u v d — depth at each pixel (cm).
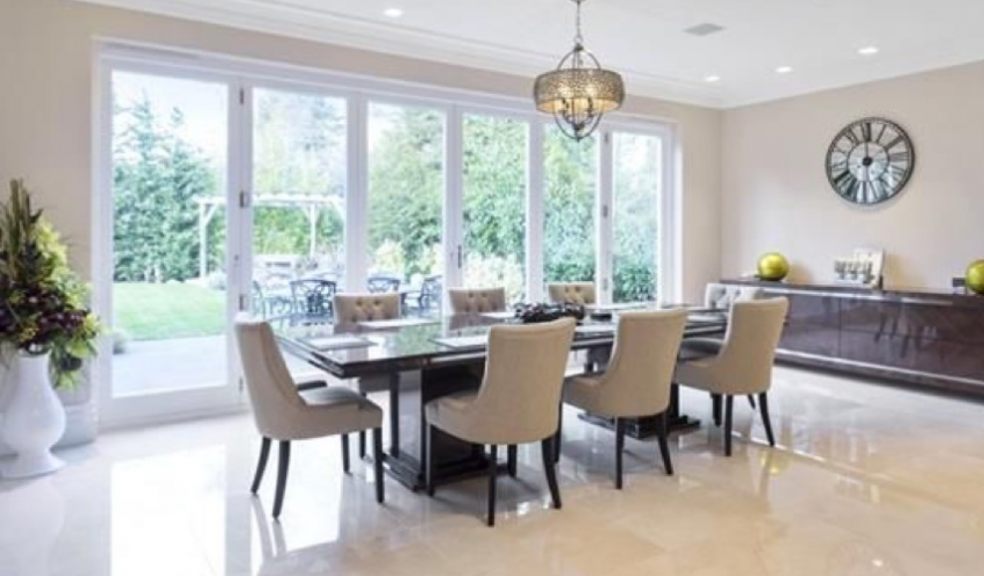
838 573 261
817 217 672
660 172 730
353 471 373
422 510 321
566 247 665
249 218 495
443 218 586
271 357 303
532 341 296
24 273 360
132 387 460
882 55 581
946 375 538
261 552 277
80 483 350
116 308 452
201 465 379
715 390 406
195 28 455
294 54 493
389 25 503
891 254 616
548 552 278
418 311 575
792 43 544
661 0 446
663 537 292
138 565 265
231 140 485
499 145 616
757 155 723
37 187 409
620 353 347
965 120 564
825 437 437
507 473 366
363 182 541
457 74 569
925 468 378
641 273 720
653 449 411
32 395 361
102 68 438
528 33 520
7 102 399
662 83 679
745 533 295
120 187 450
